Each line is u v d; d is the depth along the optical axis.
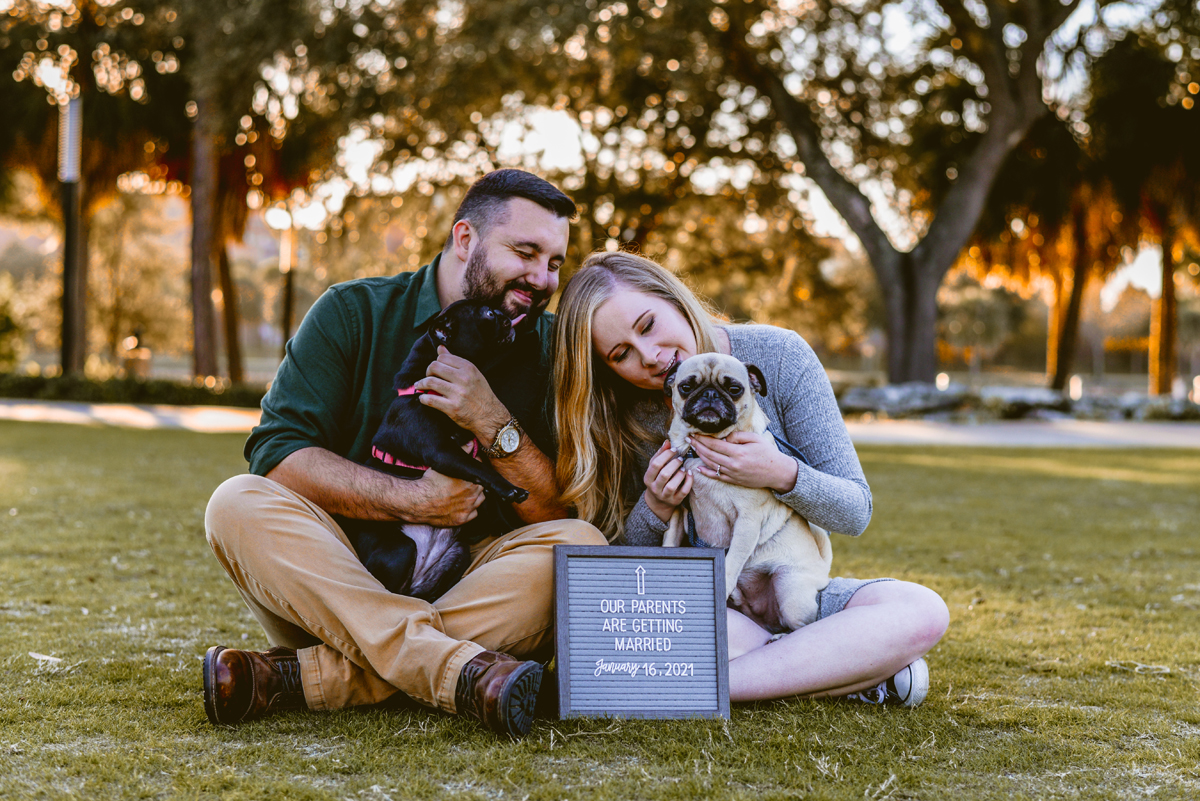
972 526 6.84
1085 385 57.44
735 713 2.72
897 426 18.98
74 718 2.54
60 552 5.01
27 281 42.09
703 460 2.92
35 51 22.98
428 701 2.57
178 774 2.16
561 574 2.69
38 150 23.19
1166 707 2.88
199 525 6.08
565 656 2.64
